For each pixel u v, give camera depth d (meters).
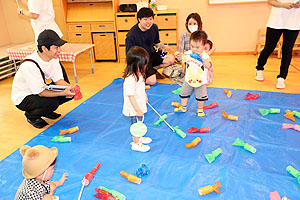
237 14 5.86
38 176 1.70
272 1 3.82
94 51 6.05
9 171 2.41
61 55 4.51
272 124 3.00
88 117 3.38
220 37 6.11
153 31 4.32
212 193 2.06
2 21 6.12
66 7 5.97
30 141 2.89
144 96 2.60
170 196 2.05
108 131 3.02
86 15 5.88
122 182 2.22
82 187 2.10
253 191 2.06
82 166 2.44
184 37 4.41
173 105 3.56
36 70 2.84
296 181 2.15
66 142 2.83
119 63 5.97
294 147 2.58
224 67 5.23
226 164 2.38
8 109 3.82
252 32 5.95
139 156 2.55
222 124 3.04
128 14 5.59
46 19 4.12
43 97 3.06
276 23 3.89
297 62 5.32
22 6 5.95
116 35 5.81
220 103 3.58
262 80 4.40
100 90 4.27
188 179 2.22
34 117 3.22
